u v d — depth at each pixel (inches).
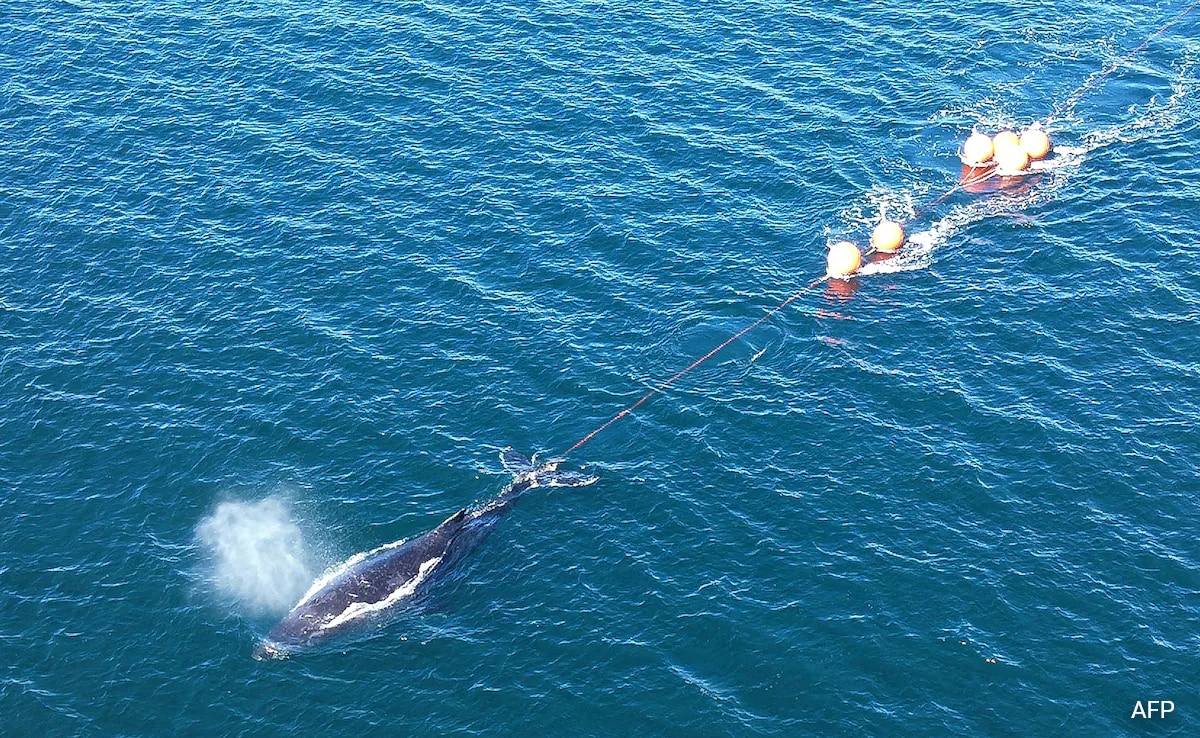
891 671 2201.0
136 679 2218.3
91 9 4126.5
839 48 3868.1
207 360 2871.6
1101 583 2335.1
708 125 3570.4
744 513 2491.4
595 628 2283.5
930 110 3624.5
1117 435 2625.5
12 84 3791.8
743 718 2137.1
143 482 2588.6
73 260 3169.3
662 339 2903.5
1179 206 3255.4
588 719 2142.0
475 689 2187.5
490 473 2586.1
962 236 3203.7
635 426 2689.5
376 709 2161.7
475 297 3024.1
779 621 2284.7
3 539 2469.2
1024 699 2153.1
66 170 3462.1
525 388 2783.0
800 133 3543.3
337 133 3570.4
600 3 4082.2
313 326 2950.3
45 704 2178.9
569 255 3142.2
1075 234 3189.0
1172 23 3949.3
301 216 3284.9
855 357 2844.5
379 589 2330.2
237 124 3617.1
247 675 2217.0
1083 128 3548.2
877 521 2464.3
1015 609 2294.5
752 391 2768.2
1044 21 3976.4
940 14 4008.4
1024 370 2797.7
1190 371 2778.1
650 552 2420.0
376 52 3890.3
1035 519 2459.4
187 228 3257.9
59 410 2755.9
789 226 3240.7
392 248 3174.2
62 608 2338.8
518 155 3469.5
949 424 2669.8
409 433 2679.6
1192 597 2306.8
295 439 2672.2
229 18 4060.0
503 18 4028.1
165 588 2373.3
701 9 4045.3
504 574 2378.2
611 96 3683.6
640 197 3324.3
